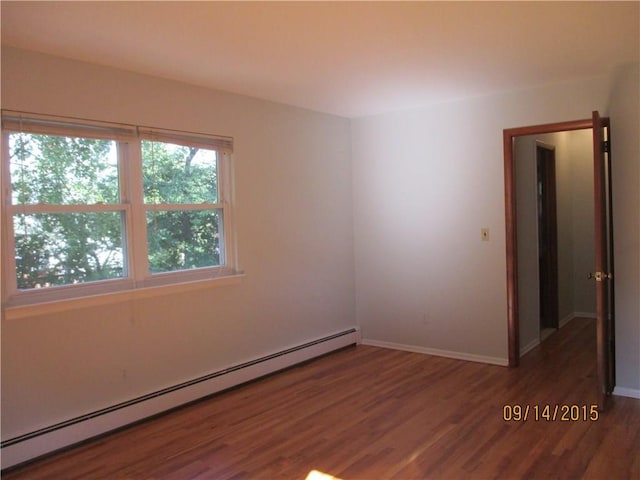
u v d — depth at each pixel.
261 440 3.01
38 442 2.80
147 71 3.29
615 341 3.60
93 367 3.08
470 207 4.45
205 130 3.75
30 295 2.82
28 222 2.83
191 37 2.67
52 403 2.89
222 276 3.89
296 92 3.97
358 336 5.22
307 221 4.65
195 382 3.62
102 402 3.12
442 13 2.43
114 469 2.70
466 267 4.52
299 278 4.57
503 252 4.30
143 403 3.30
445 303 4.66
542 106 4.00
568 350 4.77
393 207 4.94
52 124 2.91
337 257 5.02
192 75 3.42
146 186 3.41
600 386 3.27
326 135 4.87
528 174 4.84
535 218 5.00
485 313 4.43
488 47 2.97
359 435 3.04
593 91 3.77
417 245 4.80
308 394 3.77
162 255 3.52
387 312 5.07
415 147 4.75
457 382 3.95
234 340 3.97
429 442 2.92
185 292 3.60
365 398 3.66
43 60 2.86
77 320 3.00
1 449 2.66
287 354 4.38
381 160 4.99
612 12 2.48
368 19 2.48
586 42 2.93
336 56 3.06
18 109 2.75
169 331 3.50
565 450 2.78
